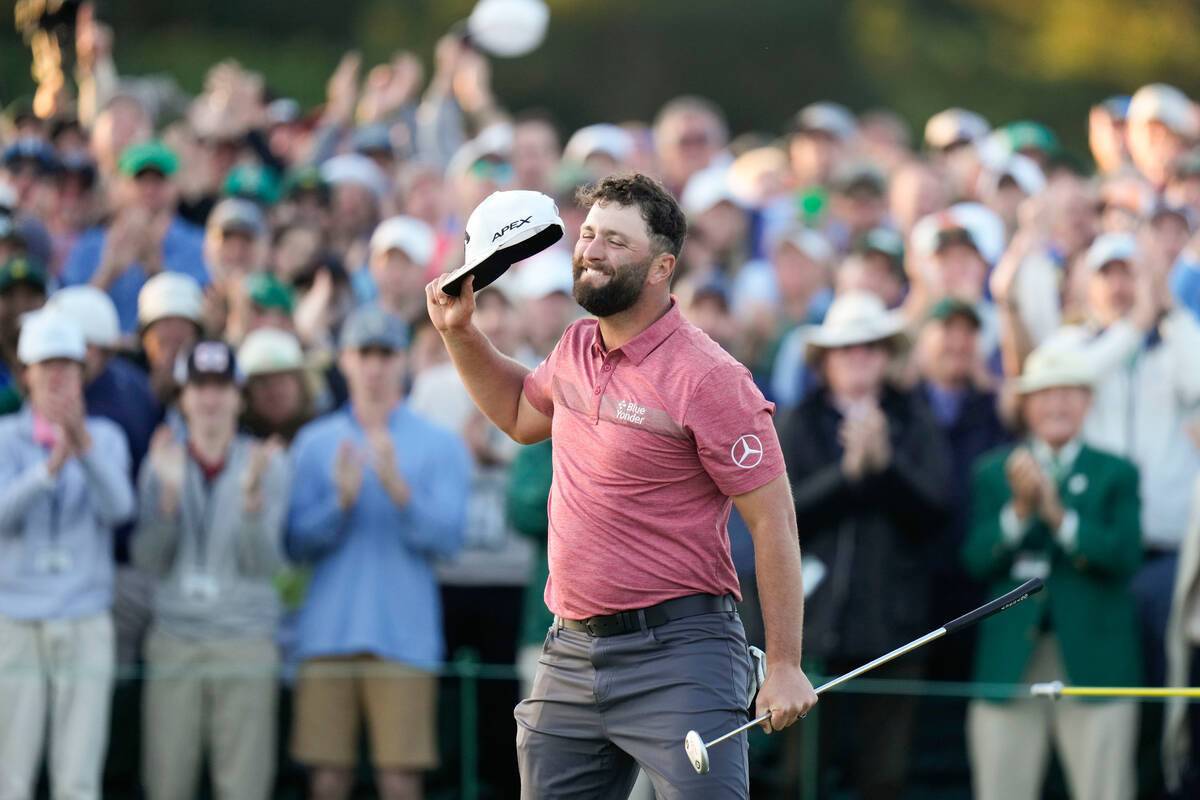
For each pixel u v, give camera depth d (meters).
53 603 20.58
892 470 21.66
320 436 21.98
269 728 20.73
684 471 13.21
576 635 13.62
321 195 29.66
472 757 21.00
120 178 28.05
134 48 74.94
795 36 85.94
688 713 13.17
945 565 23.23
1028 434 22.89
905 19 86.19
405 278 26.38
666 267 13.25
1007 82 83.31
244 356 22.73
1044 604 21.42
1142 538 22.09
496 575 24.11
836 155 35.72
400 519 21.56
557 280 25.78
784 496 13.15
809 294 27.36
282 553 21.58
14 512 20.55
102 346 22.30
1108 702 21.16
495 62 83.88
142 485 21.47
